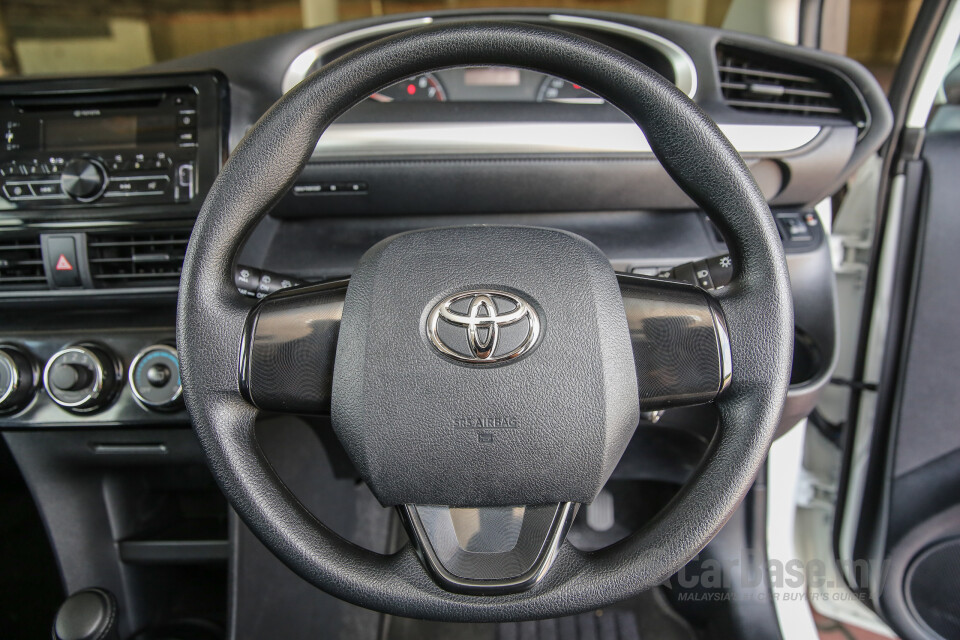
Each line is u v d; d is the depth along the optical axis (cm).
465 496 48
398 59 49
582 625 116
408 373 46
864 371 113
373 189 89
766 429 49
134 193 87
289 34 90
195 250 50
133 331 87
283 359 50
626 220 96
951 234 100
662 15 123
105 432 94
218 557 105
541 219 96
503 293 47
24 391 85
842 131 90
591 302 47
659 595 121
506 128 85
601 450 47
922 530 106
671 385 50
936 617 109
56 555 100
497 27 49
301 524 49
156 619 112
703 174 50
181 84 86
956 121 100
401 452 47
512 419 46
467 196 91
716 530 48
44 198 88
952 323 103
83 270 88
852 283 116
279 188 51
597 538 122
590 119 86
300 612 108
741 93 94
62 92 87
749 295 50
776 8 103
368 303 47
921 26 96
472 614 47
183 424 87
